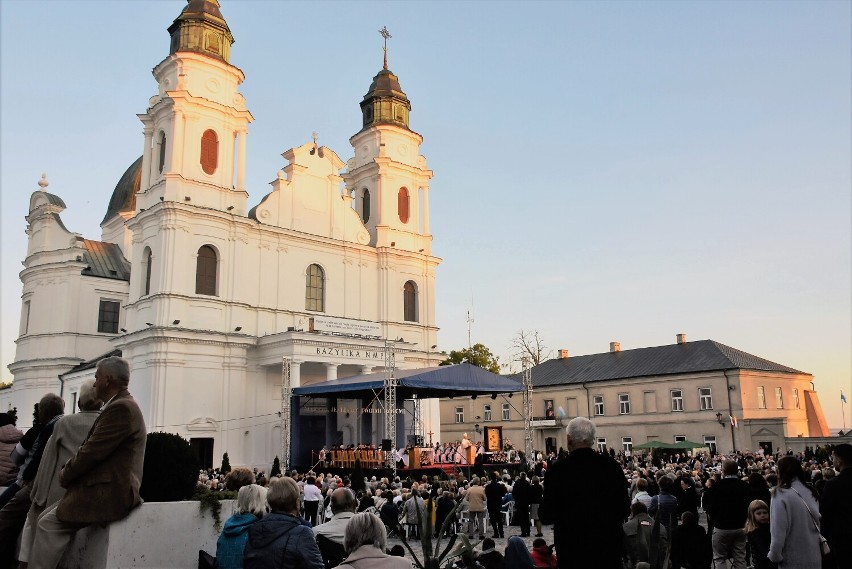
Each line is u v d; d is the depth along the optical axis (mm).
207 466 38750
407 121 54094
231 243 42250
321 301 46625
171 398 37969
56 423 6719
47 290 52594
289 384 39250
